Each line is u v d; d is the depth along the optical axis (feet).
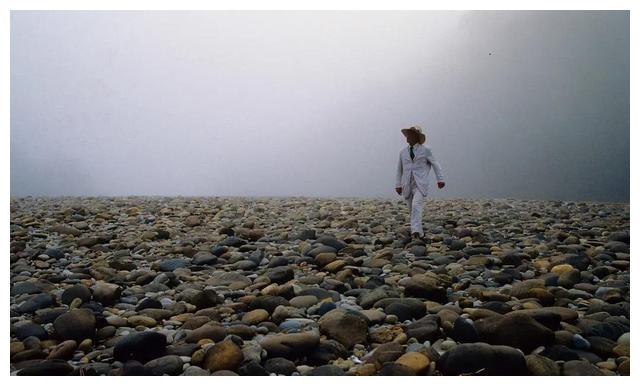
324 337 12.84
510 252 22.21
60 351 12.14
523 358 10.87
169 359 11.50
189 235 29.37
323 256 20.75
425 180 27.27
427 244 25.86
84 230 30.68
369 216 36.94
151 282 19.10
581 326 13.28
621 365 11.13
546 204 47.32
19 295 17.04
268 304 15.24
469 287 17.80
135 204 44.57
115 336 13.55
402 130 27.37
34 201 48.44
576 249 23.17
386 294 15.70
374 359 11.62
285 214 38.91
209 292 15.94
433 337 12.72
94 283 18.70
